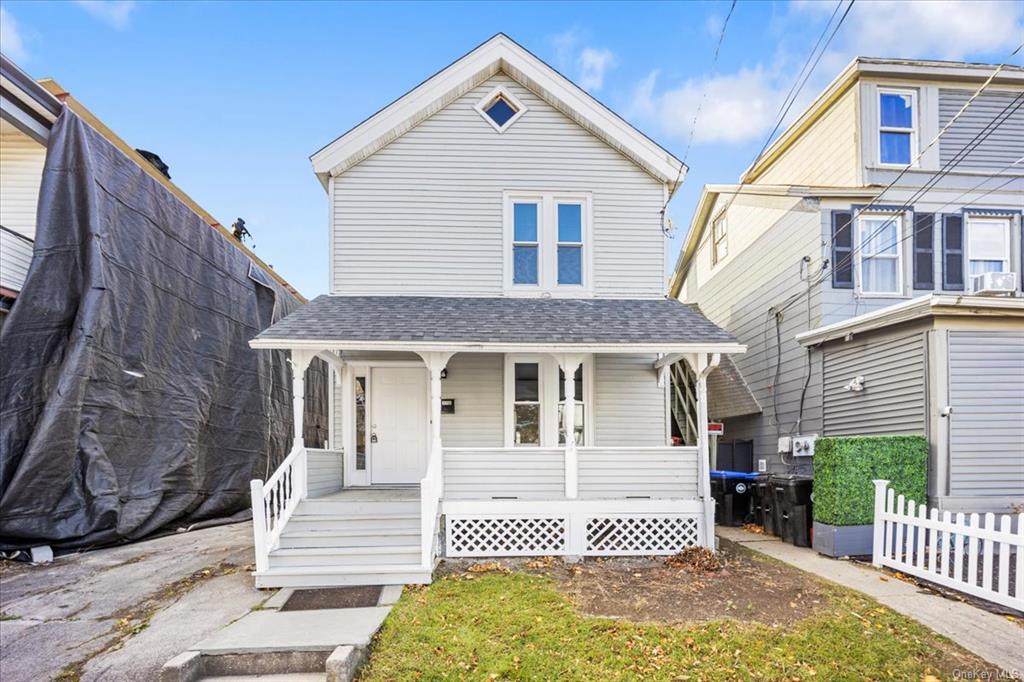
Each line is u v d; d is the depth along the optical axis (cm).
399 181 906
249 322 1172
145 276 865
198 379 981
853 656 407
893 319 830
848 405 952
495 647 426
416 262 900
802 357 1085
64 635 466
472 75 900
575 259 922
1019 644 429
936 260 1066
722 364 1396
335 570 602
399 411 912
